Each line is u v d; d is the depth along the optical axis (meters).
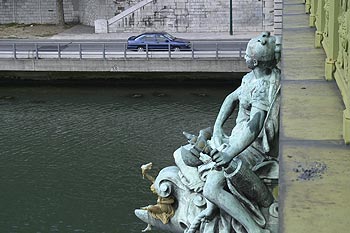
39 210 21.09
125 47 37.75
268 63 8.06
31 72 40.16
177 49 38.88
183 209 9.23
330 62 8.68
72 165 25.36
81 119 32.62
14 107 35.62
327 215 4.45
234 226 7.99
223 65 36.94
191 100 35.78
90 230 19.50
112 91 38.50
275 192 8.04
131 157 26.03
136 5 48.97
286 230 4.22
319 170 5.36
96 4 52.41
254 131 7.80
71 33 49.69
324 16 11.29
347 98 6.26
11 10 55.12
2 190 22.89
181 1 48.34
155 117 32.66
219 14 48.19
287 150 5.93
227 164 7.57
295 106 7.48
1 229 19.89
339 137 6.27
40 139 29.05
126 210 20.62
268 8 47.34
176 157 9.45
